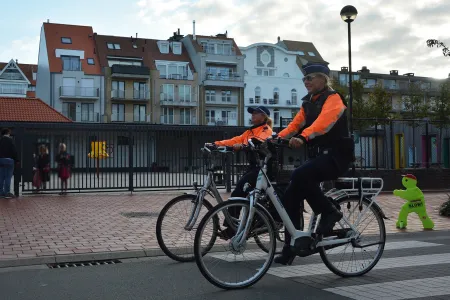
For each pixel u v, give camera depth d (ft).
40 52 214.28
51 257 20.48
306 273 17.94
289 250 16.58
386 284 16.26
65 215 34.19
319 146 16.60
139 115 207.41
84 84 197.98
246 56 235.81
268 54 239.50
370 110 145.79
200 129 56.44
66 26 207.72
